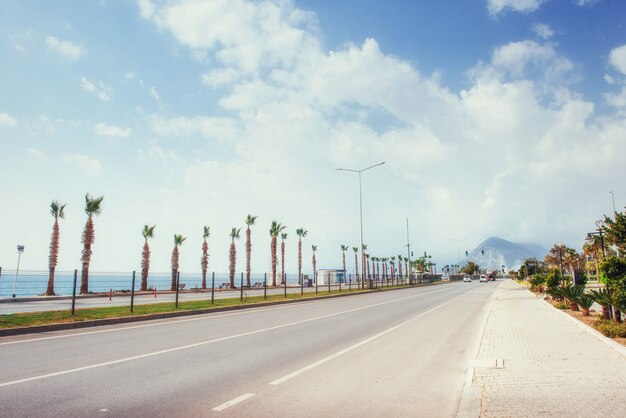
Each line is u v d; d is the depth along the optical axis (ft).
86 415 17.08
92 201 132.98
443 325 51.29
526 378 23.06
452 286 216.33
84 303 81.00
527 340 36.88
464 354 32.24
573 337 37.91
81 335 39.73
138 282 164.76
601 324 41.91
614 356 28.84
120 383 22.25
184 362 27.94
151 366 26.55
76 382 22.31
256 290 162.91
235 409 18.26
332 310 72.02
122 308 63.36
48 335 39.42
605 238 58.95
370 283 169.99
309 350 33.22
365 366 27.61
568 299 64.59
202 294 128.16
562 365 26.17
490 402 18.70
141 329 44.60
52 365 26.43
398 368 27.12
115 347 33.24
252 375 24.59
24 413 17.19
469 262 540.52
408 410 18.51
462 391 21.57
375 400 19.98
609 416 16.37
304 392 21.17
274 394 20.74
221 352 31.78
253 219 223.92
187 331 43.39
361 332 44.32
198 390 21.18
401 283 246.27
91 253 131.64
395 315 63.67
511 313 62.80
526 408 17.69
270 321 53.88
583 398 18.93
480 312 69.15
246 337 39.73
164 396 20.01
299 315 62.44
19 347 32.89
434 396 20.77
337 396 20.56
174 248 182.19
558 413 16.87
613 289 39.42
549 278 94.02
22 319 46.29
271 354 31.30
